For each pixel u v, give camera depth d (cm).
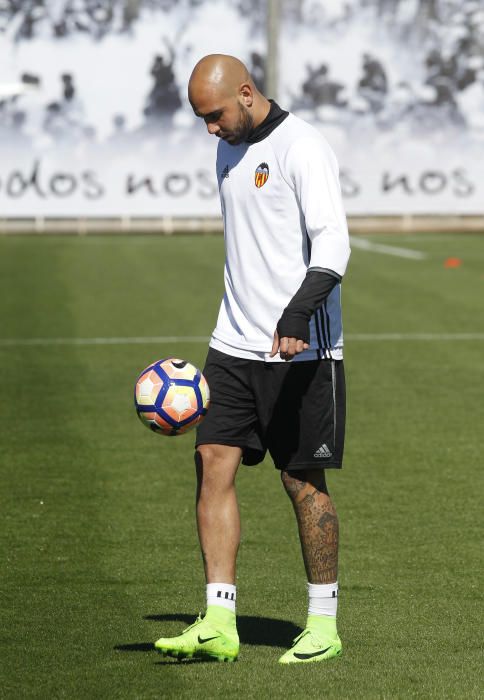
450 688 1183
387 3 9162
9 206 9275
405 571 1608
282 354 1205
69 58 9131
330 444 1288
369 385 3073
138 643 1325
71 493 2038
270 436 1307
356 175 9350
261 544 1747
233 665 1256
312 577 1295
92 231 9312
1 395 2938
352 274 5916
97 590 1523
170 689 1180
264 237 1280
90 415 2705
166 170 9294
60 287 5294
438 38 9206
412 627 1384
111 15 9088
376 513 1911
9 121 9169
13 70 9125
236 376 1305
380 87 9250
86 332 3981
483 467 2223
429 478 2141
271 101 1288
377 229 9412
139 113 9206
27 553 1689
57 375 3216
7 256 6962
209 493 1305
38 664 1253
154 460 2289
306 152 1245
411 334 3941
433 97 9281
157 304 4712
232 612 1274
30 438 2470
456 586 1544
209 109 1251
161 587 1538
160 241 8419
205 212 9344
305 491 1303
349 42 9188
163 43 9131
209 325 4144
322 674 1225
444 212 9425
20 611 1435
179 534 1794
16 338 3862
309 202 1235
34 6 9044
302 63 9188
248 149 1280
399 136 9319
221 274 5847
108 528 1823
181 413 1306
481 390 2997
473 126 9325
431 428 2566
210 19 9075
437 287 5331
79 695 1163
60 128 9206
